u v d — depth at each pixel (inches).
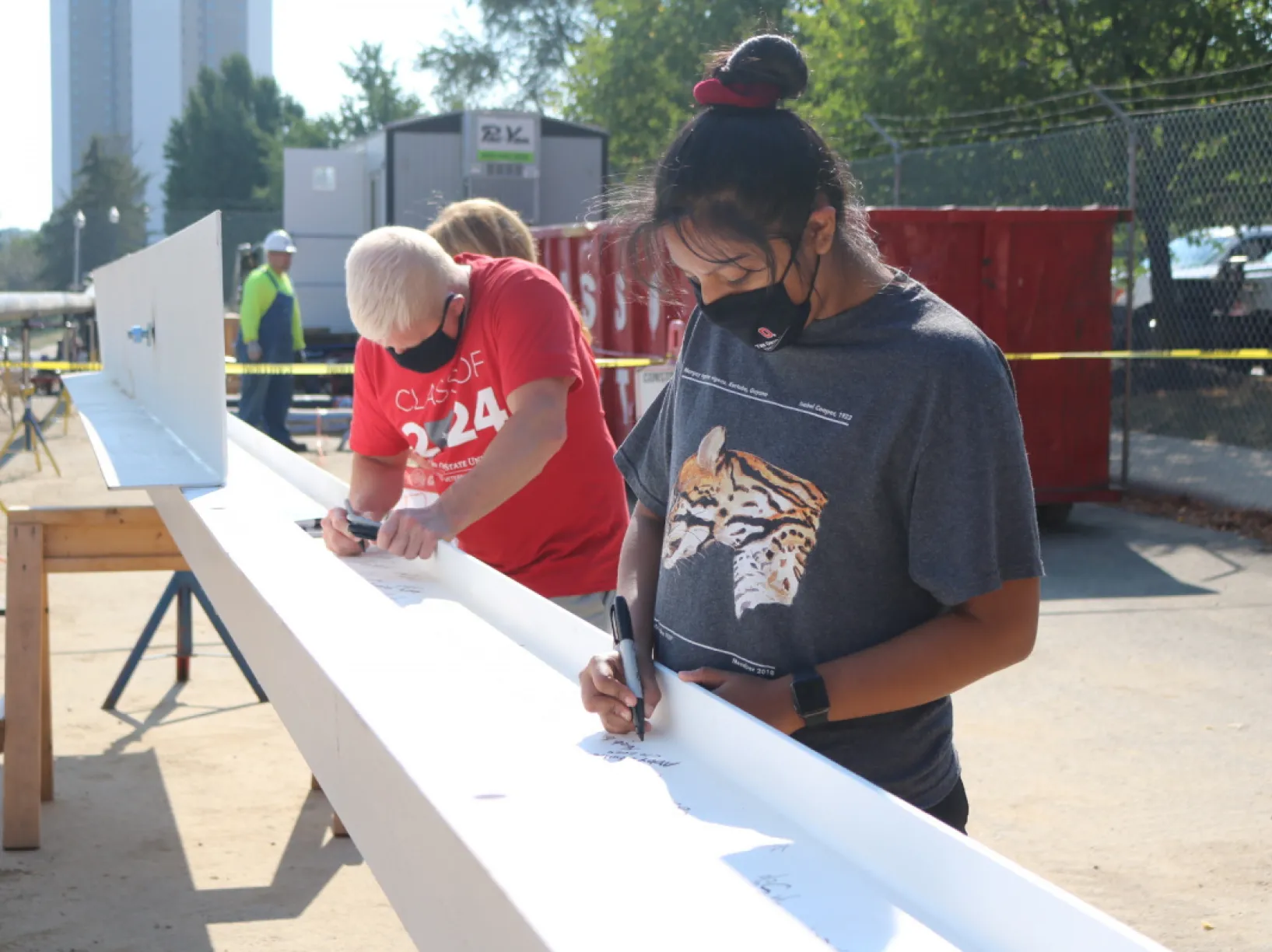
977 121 574.9
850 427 52.4
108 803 146.5
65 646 215.0
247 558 79.9
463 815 40.9
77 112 5472.4
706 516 57.9
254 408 431.2
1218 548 294.0
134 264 169.6
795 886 37.8
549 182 634.8
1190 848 134.3
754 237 47.9
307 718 60.4
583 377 102.1
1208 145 415.5
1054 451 309.6
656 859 38.7
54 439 514.6
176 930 116.0
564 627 60.6
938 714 59.1
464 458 100.3
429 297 93.4
